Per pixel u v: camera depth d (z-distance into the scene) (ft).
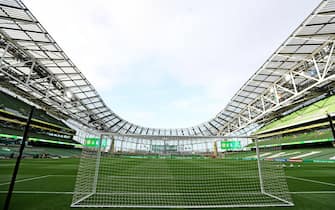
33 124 80.02
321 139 62.34
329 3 34.53
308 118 69.10
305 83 71.92
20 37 47.03
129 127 140.15
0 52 52.80
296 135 79.71
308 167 33.32
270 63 59.47
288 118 88.38
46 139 83.10
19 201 10.38
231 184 16.76
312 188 14.74
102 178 19.63
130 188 14.92
